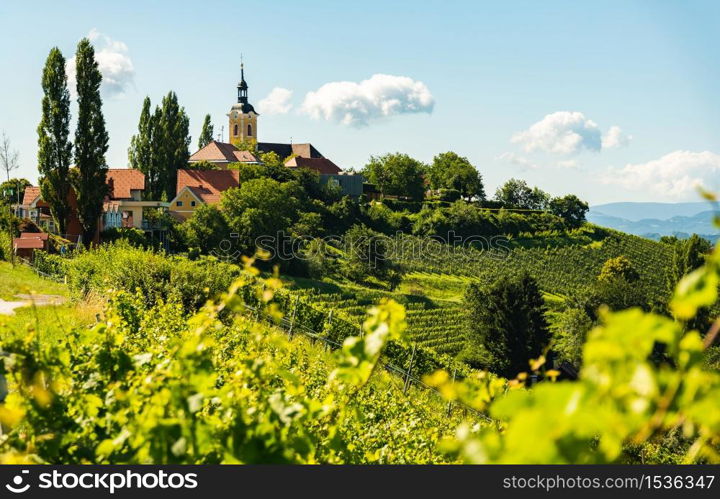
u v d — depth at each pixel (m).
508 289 53.44
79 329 5.90
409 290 89.25
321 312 33.53
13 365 4.44
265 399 3.88
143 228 72.69
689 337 1.48
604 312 1.51
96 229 63.47
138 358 5.24
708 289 1.47
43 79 60.72
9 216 51.66
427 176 177.50
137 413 4.10
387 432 9.09
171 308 16.73
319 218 94.62
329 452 4.65
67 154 61.38
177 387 3.45
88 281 30.08
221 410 4.08
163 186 87.19
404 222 121.25
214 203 84.44
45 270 39.53
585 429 1.41
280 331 26.92
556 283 113.62
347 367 3.54
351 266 84.12
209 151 132.25
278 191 81.44
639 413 1.43
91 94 61.47
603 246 130.75
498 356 53.19
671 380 1.47
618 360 1.48
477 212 127.44
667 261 131.88
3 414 3.42
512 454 1.41
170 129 88.12
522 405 1.42
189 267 29.59
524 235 128.38
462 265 110.69
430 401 22.95
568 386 1.43
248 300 25.98
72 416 4.65
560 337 63.31
